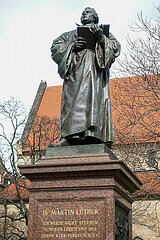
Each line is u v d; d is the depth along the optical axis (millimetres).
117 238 5922
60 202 6008
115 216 5941
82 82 7141
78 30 7352
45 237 5887
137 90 19922
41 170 6148
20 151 33406
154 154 21047
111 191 5855
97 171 5934
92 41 7441
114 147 20938
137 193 20641
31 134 34281
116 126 21234
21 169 6242
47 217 5984
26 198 28203
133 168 19031
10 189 31500
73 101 7102
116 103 21922
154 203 26609
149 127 20156
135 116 19266
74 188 6004
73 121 6938
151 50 19375
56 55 7605
